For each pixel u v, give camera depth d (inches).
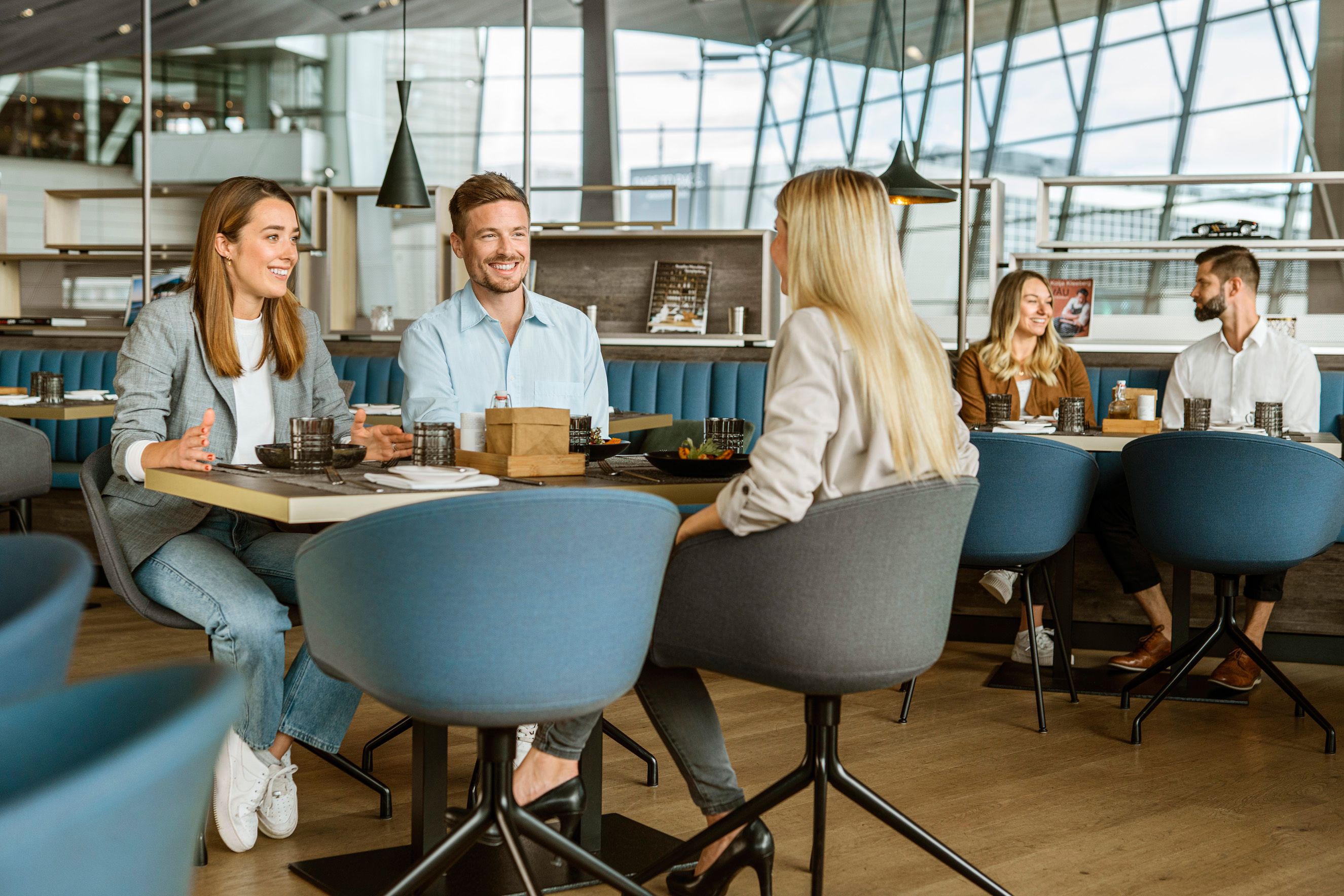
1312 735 117.5
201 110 623.8
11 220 613.6
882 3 546.6
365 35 609.0
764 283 220.7
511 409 76.0
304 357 96.7
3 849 17.9
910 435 65.9
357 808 94.1
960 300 175.6
